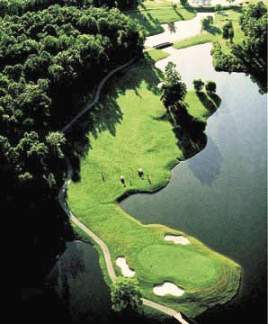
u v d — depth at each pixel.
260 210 163.88
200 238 156.00
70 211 167.62
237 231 157.25
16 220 164.25
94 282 145.50
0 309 140.50
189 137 196.12
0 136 164.75
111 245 155.88
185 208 166.88
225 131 199.50
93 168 183.38
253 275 143.12
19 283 147.00
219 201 168.25
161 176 179.00
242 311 135.25
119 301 134.00
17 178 163.25
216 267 145.50
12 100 187.50
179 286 141.62
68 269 149.88
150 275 145.25
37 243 158.62
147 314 135.50
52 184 170.50
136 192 173.88
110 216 165.12
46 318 137.12
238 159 185.62
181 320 133.88
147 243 155.12
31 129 181.12
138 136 197.62
